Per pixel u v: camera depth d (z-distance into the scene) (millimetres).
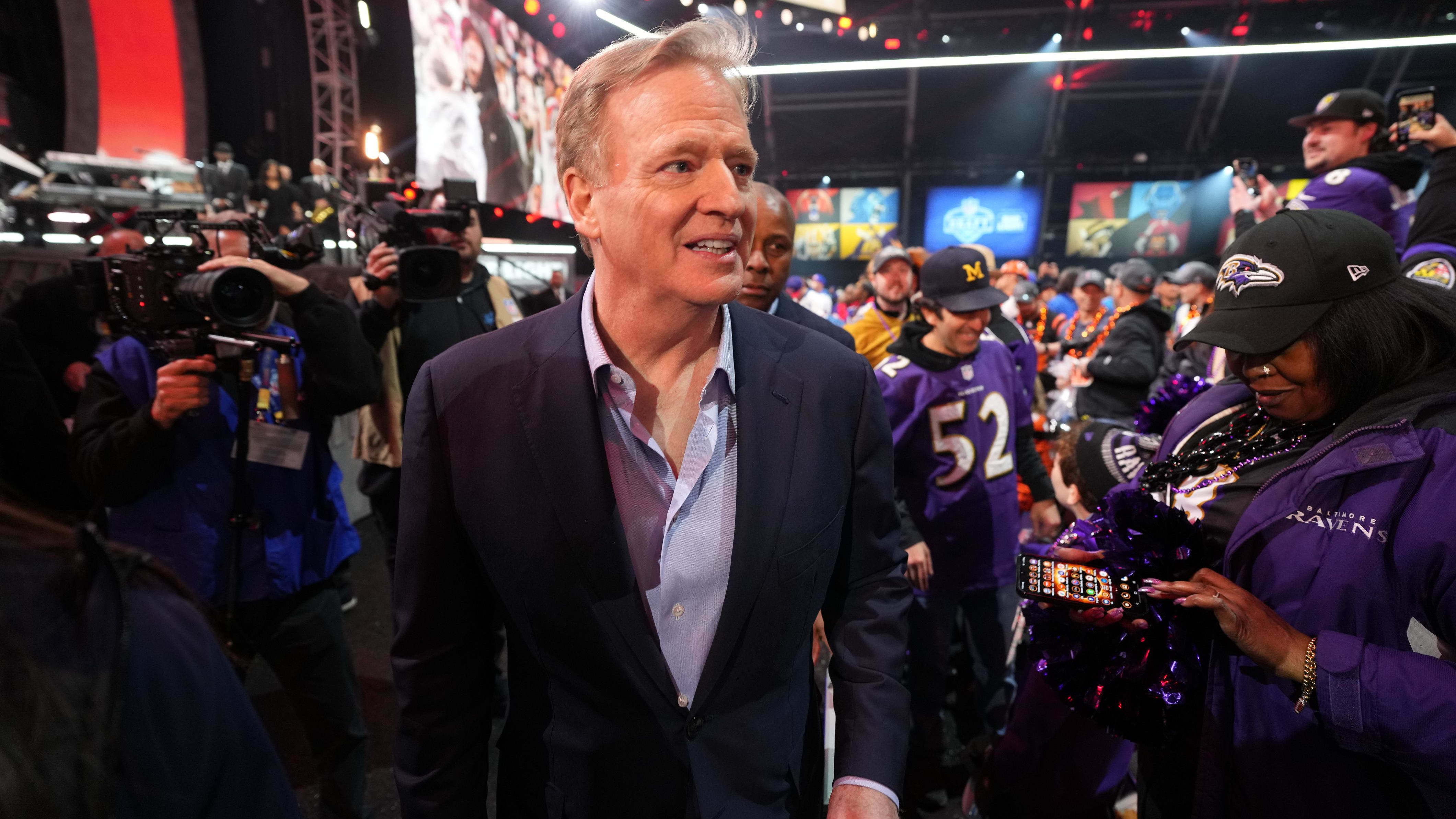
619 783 946
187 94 9914
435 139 7805
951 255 2301
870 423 1020
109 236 2877
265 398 1853
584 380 914
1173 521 1095
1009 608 2467
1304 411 1020
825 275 21453
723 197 796
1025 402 2672
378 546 4512
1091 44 15461
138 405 1752
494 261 6547
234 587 1728
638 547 950
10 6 10211
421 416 946
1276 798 1004
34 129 10070
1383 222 2125
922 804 2355
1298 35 14945
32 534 428
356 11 10375
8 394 1913
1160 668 1060
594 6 9117
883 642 1022
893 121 19656
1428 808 938
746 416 942
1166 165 18750
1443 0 14023
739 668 936
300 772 2445
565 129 876
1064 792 1396
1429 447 903
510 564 916
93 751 387
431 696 977
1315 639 925
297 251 1945
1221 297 1048
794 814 1017
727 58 829
